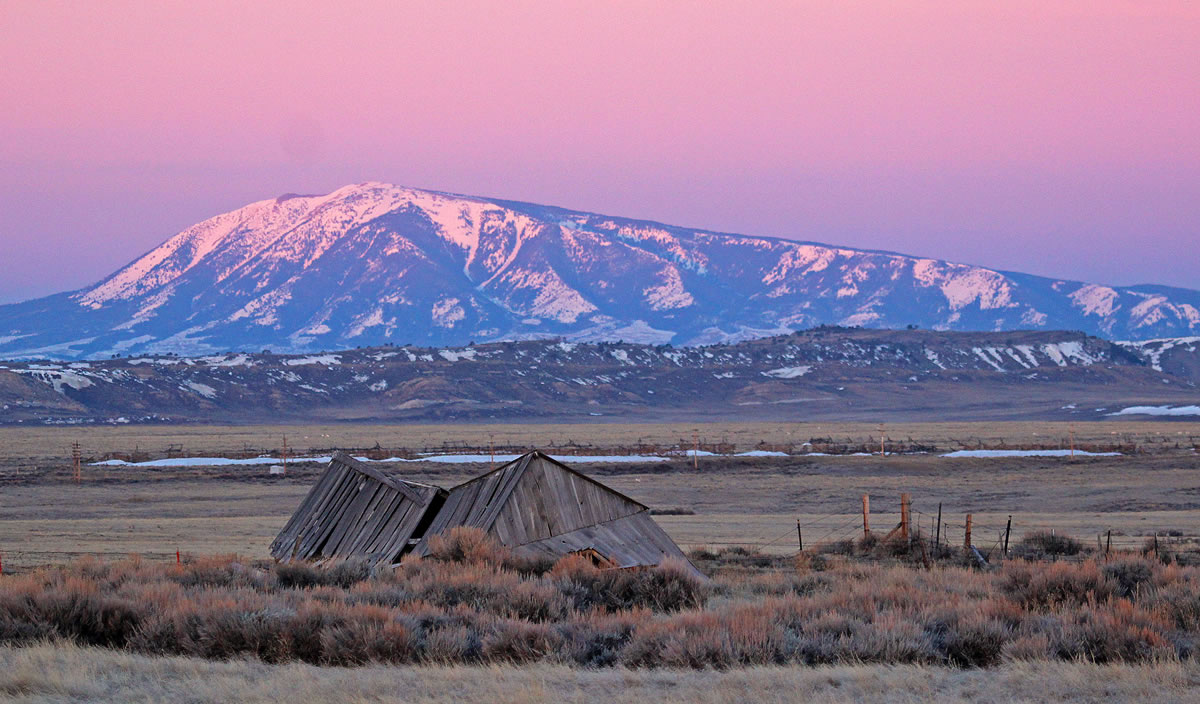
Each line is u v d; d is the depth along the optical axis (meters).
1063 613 69.19
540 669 58.78
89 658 59.09
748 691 53.22
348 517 127.50
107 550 157.38
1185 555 138.62
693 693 53.03
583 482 116.69
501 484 115.38
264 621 63.94
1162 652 60.25
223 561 100.88
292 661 61.22
